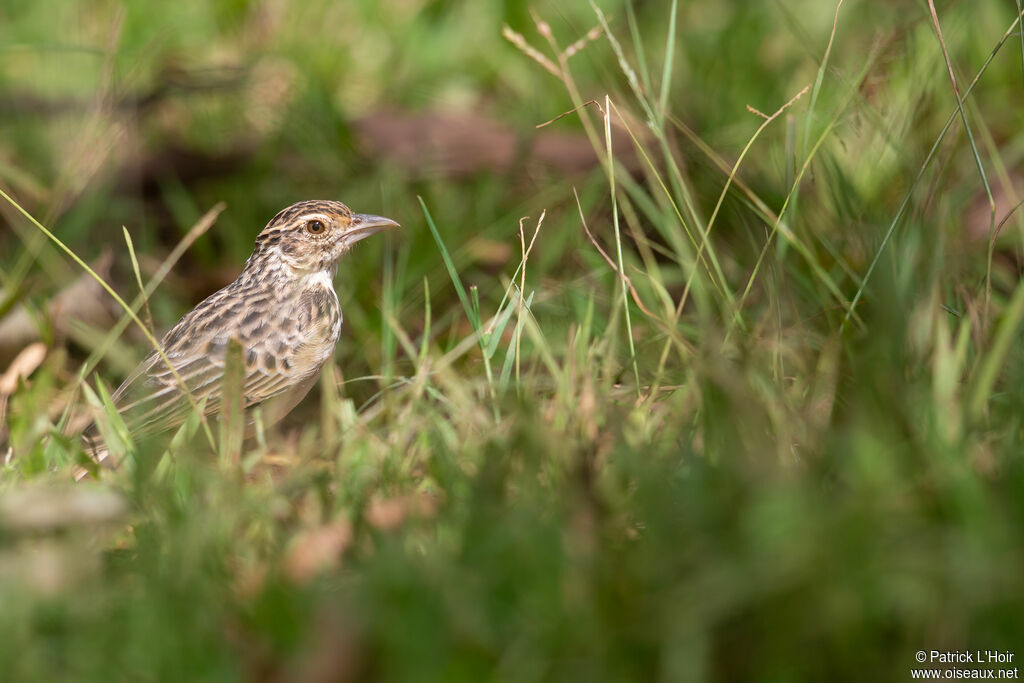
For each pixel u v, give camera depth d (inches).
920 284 362.3
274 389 429.7
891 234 350.3
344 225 453.4
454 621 237.8
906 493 264.7
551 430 318.7
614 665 232.7
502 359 443.5
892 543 245.8
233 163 599.2
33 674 236.4
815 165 460.8
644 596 244.2
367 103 687.1
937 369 311.3
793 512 251.0
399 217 554.6
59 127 622.2
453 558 262.1
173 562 264.2
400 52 717.3
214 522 280.5
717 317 399.2
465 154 588.7
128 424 399.5
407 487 326.0
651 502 271.7
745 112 604.7
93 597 257.6
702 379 319.6
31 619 248.4
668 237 444.1
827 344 340.2
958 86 437.1
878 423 289.1
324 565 272.5
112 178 570.6
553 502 289.0
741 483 270.2
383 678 232.8
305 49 708.7
